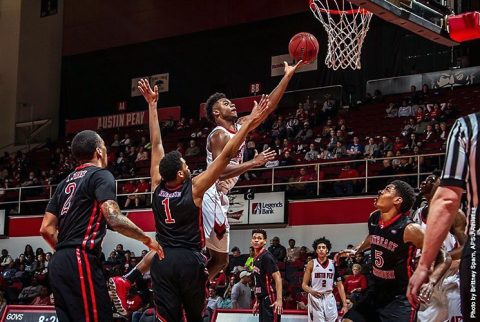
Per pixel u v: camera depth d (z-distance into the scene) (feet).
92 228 15.83
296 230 59.16
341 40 33.30
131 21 95.91
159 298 16.53
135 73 95.35
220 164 16.33
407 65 79.15
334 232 57.47
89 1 98.73
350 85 81.66
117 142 86.63
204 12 91.30
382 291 19.19
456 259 19.80
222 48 90.33
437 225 10.53
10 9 101.60
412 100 71.15
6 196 78.74
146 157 78.38
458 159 10.63
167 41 93.81
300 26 84.94
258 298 33.40
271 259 32.83
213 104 19.45
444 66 77.15
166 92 93.20
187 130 83.97
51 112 98.73
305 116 75.36
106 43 97.14
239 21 88.74
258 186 62.34
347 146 66.85
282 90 18.56
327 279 35.63
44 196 74.84
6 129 100.27
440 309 22.34
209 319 39.55
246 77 88.22
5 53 100.94
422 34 29.94
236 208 60.85
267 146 69.10
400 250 18.57
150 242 15.60
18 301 57.72
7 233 71.00
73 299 15.43
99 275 15.83
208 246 19.10
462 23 27.99
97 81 97.14
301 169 61.26
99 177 15.89
